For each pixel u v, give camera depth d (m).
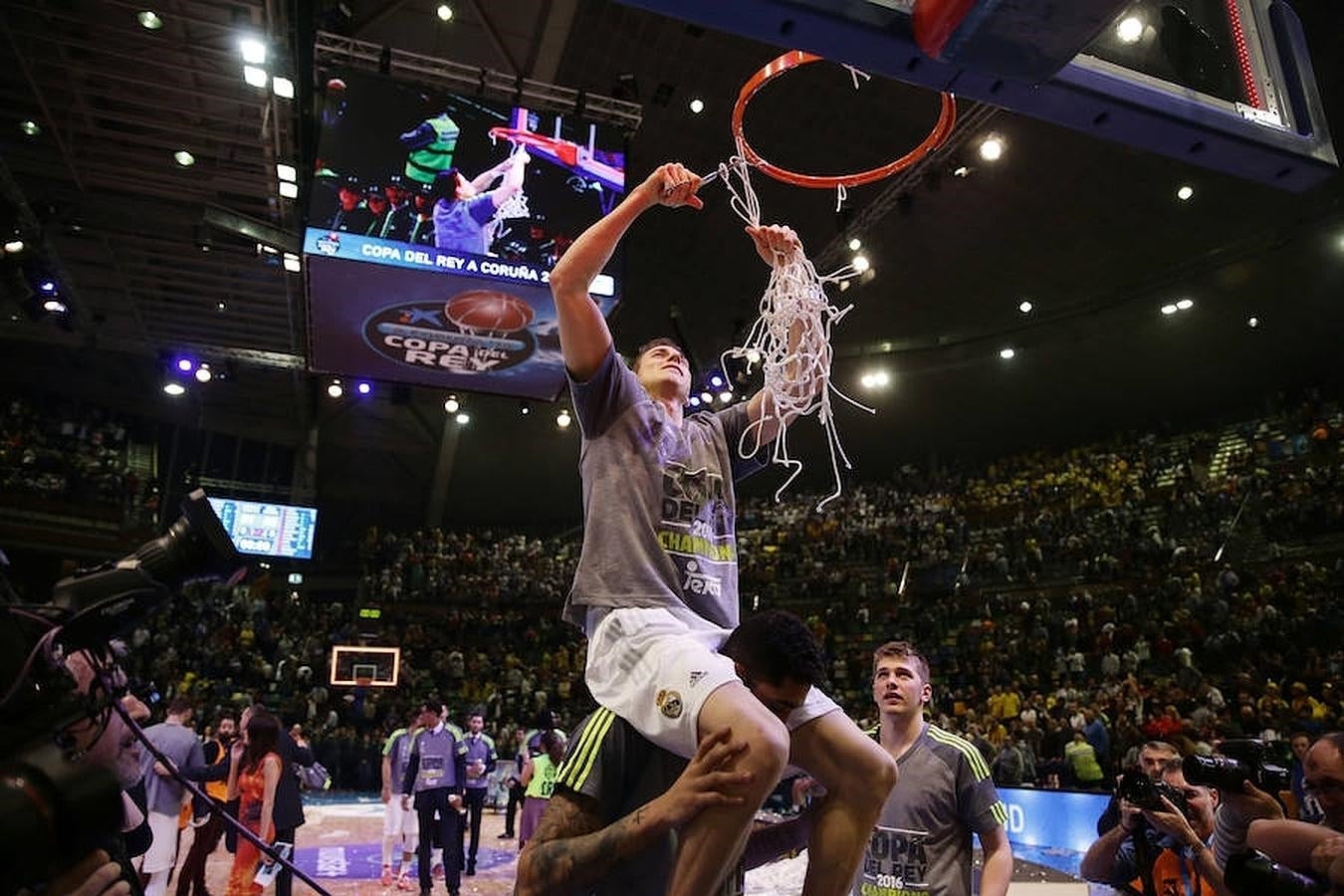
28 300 14.06
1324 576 16.12
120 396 22.88
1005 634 18.84
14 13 9.20
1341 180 15.39
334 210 8.00
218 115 10.27
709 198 16.50
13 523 18.88
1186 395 22.03
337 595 26.41
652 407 1.83
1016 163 15.48
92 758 1.40
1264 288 18.11
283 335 16.03
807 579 22.73
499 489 27.98
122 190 12.02
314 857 9.62
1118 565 18.80
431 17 12.23
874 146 14.53
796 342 2.06
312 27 9.77
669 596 1.63
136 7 8.80
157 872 5.64
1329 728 10.88
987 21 1.40
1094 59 1.70
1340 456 18.19
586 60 13.75
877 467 26.73
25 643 1.20
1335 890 1.71
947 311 20.72
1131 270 18.61
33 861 0.88
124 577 1.37
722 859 1.29
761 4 1.41
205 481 24.28
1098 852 3.29
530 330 9.62
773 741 1.35
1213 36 1.87
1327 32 12.66
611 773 1.58
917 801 3.02
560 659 21.22
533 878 1.42
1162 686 13.91
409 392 20.02
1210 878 2.39
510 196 8.46
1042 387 23.08
